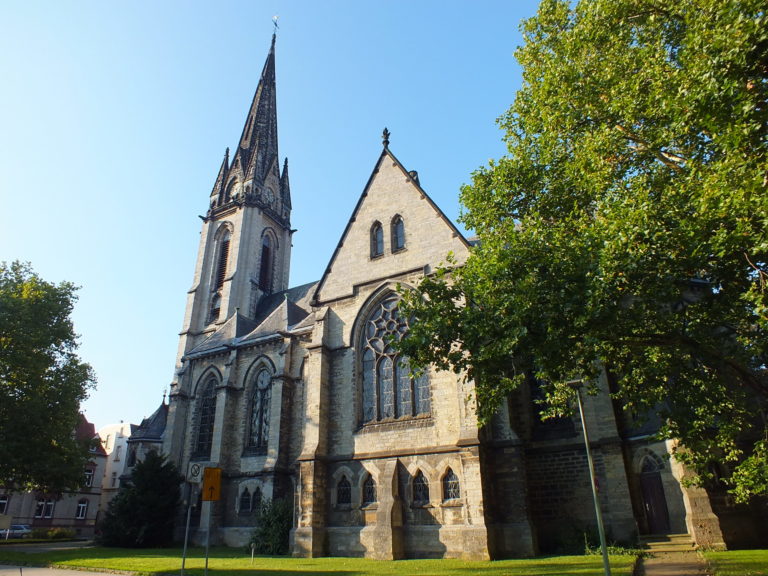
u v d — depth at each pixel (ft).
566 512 80.74
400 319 96.68
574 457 82.58
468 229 71.15
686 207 45.21
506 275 50.85
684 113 44.73
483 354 48.83
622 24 59.26
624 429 82.94
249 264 192.95
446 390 86.28
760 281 42.29
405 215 104.22
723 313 50.78
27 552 101.19
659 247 44.21
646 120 56.70
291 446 116.06
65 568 74.95
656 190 53.21
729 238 39.19
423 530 80.23
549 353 47.39
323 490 91.15
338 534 87.15
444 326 52.08
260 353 130.72
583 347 48.39
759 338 50.21
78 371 131.54
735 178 39.40
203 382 140.26
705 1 42.09
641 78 53.98
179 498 122.93
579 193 63.72
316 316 105.29
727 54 38.29
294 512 94.12
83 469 126.00
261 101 239.30
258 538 99.09
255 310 188.14
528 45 73.31
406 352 54.19
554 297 45.96
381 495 83.56
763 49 38.42
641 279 45.65
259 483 115.55
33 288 129.80
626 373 57.11
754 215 38.14
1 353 114.93
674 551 68.18
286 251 217.77
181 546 116.16
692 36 42.93
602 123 60.08
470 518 74.38
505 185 67.41
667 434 56.03
